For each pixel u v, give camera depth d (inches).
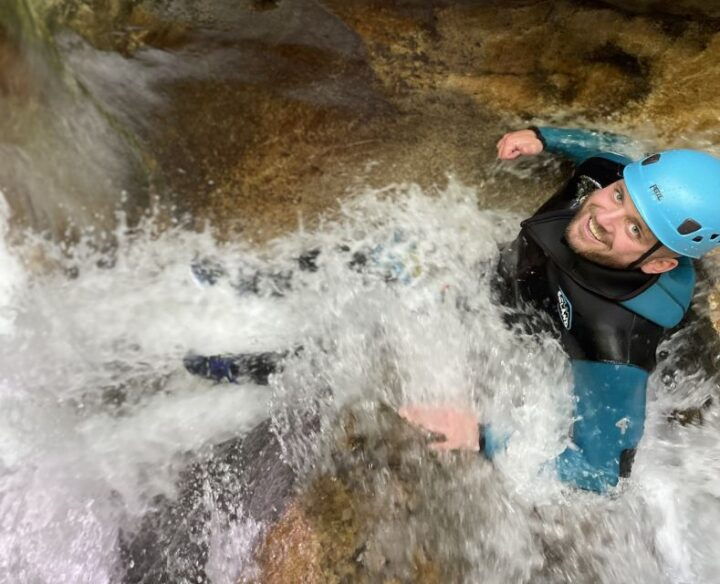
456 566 81.4
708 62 101.7
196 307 97.8
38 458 86.7
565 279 82.7
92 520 83.7
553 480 80.2
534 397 85.8
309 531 80.6
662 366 94.9
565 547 84.5
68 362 93.3
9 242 97.7
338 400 91.6
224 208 103.1
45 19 86.7
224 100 101.7
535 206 105.0
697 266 94.9
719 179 73.7
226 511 84.2
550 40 104.3
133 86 95.5
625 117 104.3
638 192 75.0
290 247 101.8
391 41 105.7
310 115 105.3
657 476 89.4
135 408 92.0
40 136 92.5
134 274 99.7
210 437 90.3
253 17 96.6
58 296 96.9
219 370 92.8
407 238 101.0
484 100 106.4
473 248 99.9
